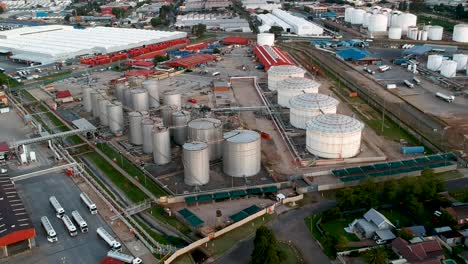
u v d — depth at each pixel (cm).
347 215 7144
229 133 8762
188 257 6212
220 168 8906
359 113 12062
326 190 8038
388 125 11144
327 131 8900
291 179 8344
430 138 10081
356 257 6078
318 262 6059
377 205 7306
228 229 6819
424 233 6500
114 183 8500
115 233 6738
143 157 9512
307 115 10544
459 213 6819
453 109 12100
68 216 7200
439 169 8569
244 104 12950
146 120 9706
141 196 7944
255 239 6044
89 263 6025
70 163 9038
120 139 10594
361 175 8312
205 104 12938
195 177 8094
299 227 6900
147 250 6297
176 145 10038
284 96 12381
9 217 6519
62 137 10206
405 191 7325
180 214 7225
